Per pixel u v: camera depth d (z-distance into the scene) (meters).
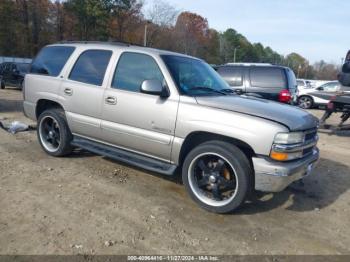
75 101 5.15
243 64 8.75
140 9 52.88
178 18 58.22
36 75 5.79
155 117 4.30
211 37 68.88
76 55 5.33
